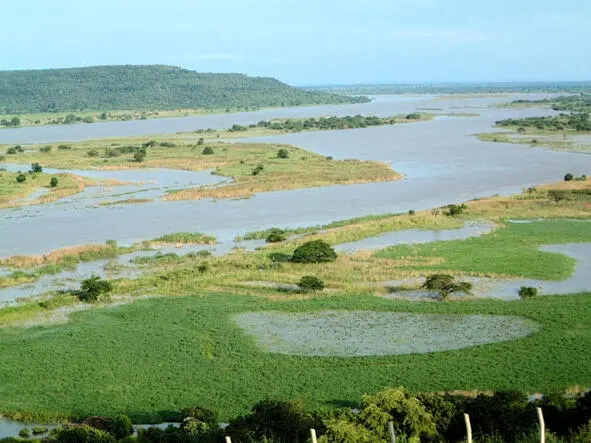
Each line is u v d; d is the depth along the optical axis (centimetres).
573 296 5141
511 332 4403
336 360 3981
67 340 4419
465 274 5856
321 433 2788
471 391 3484
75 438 2916
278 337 4434
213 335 4475
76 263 6556
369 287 5525
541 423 2066
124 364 4012
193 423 3031
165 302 5234
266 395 3541
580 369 3731
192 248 7081
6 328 4712
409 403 2762
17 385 3744
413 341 4291
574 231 7375
